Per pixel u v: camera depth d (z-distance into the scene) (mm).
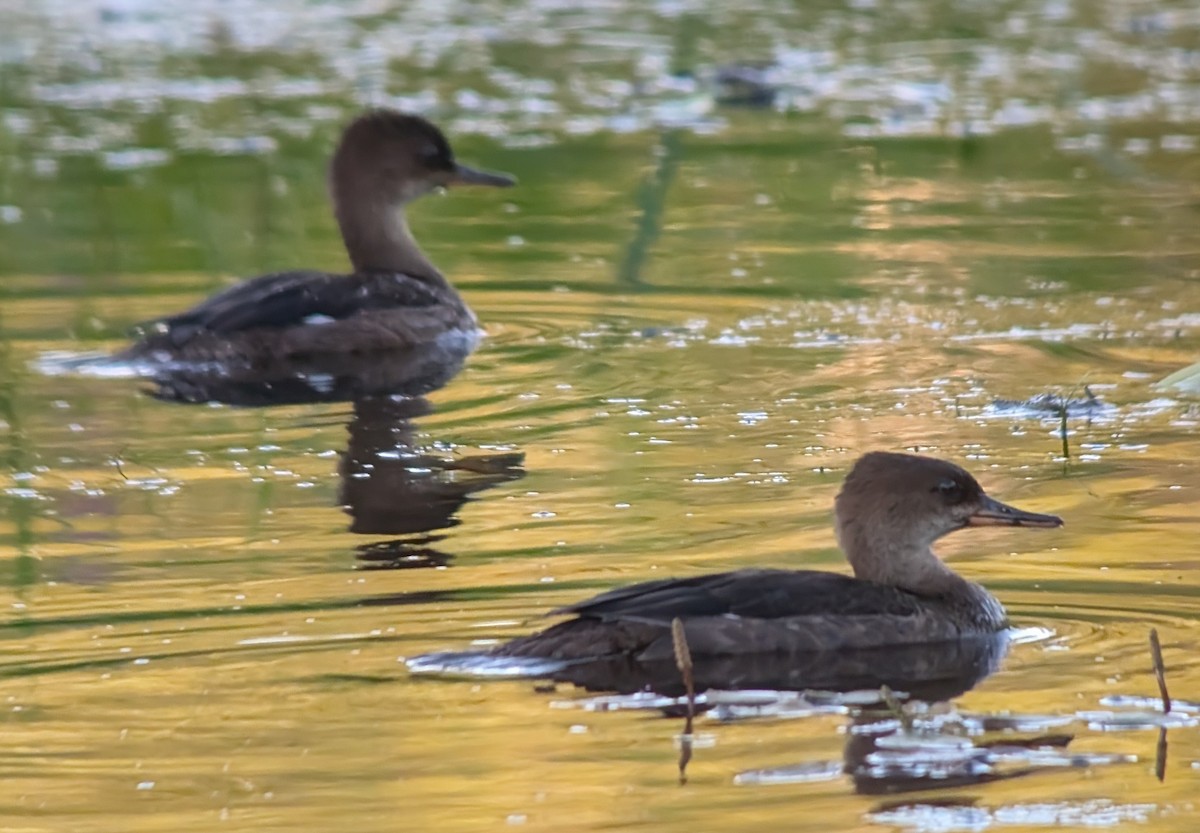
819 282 20484
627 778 9117
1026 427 15531
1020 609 11602
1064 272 20500
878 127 27625
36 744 9539
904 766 9227
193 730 9719
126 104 29266
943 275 20562
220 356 18109
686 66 31484
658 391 16812
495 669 10562
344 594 11820
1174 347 17844
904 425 15633
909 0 37031
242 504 13898
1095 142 26344
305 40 34312
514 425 15906
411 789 9023
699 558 12562
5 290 20500
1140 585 11883
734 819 8719
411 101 29422
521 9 37062
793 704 10125
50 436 15781
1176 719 9773
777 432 15531
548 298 20344
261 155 26141
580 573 12242
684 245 22109
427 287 19562
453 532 13141
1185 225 22250
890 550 12008
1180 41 33031
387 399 16906
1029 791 8992
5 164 25641
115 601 11734
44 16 36156
